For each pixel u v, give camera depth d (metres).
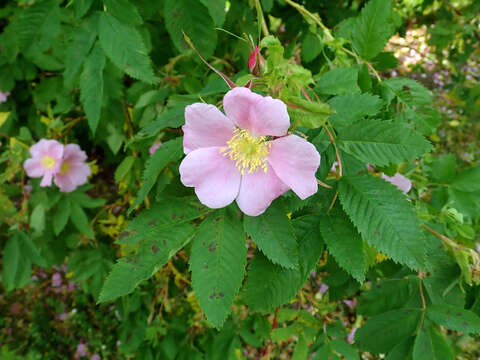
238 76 0.22
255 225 0.15
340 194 0.15
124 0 0.19
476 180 0.25
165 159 0.16
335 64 0.24
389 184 0.15
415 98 0.21
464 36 0.50
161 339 0.43
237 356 0.39
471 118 0.89
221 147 0.15
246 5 0.33
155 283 0.46
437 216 0.23
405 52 0.84
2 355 0.60
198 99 0.22
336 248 0.15
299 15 0.40
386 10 0.20
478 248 0.24
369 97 0.17
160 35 0.37
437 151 0.84
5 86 0.44
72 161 0.40
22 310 0.65
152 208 0.16
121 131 0.39
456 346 0.26
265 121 0.14
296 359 0.25
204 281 0.14
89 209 0.46
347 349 0.25
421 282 0.20
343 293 0.24
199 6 0.21
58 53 0.35
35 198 0.39
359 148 0.16
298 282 0.16
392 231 0.14
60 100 0.42
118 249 0.45
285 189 0.15
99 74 0.19
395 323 0.19
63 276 0.65
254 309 0.16
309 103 0.13
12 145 0.38
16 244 0.38
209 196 0.15
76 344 0.62
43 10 0.20
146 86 0.35
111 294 0.14
